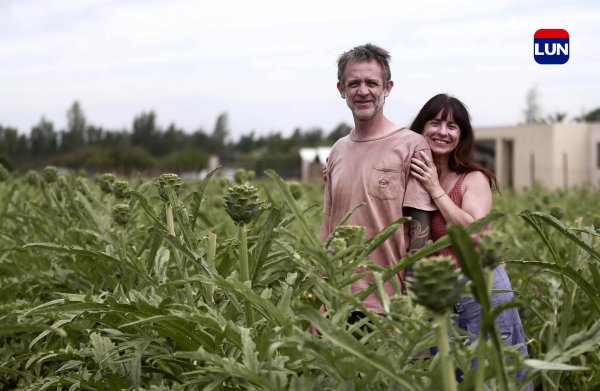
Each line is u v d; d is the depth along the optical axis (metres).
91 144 105.50
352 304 2.13
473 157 3.75
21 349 3.91
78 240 4.48
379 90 3.59
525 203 10.22
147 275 3.13
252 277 2.68
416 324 1.97
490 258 1.82
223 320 2.48
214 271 2.79
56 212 5.09
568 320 3.38
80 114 103.56
